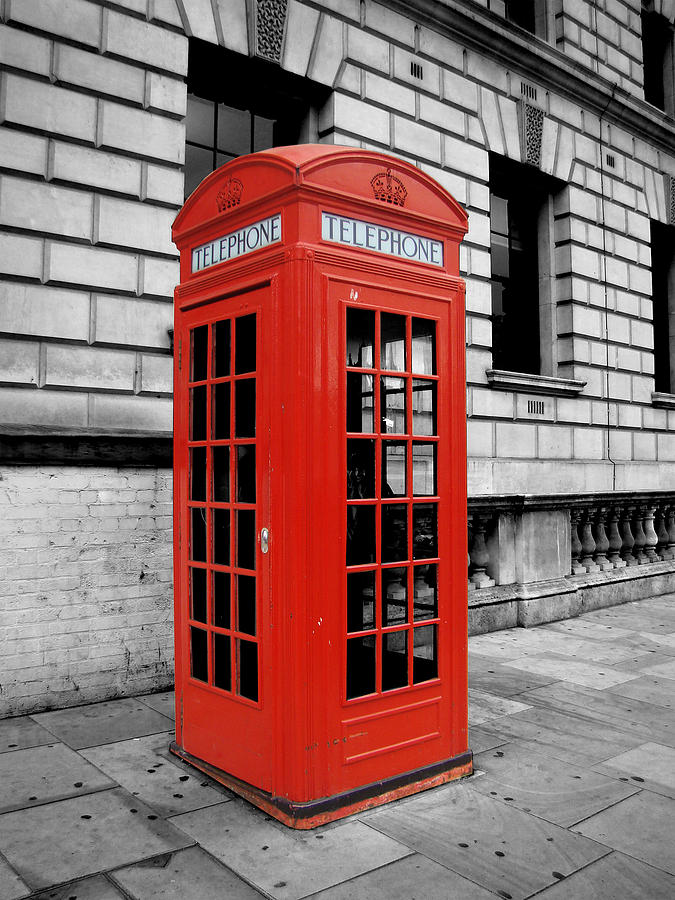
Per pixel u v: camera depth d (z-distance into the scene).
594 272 11.59
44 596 5.13
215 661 3.91
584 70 11.17
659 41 13.98
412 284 3.81
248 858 3.04
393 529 3.77
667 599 9.77
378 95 8.49
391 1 8.60
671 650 6.94
